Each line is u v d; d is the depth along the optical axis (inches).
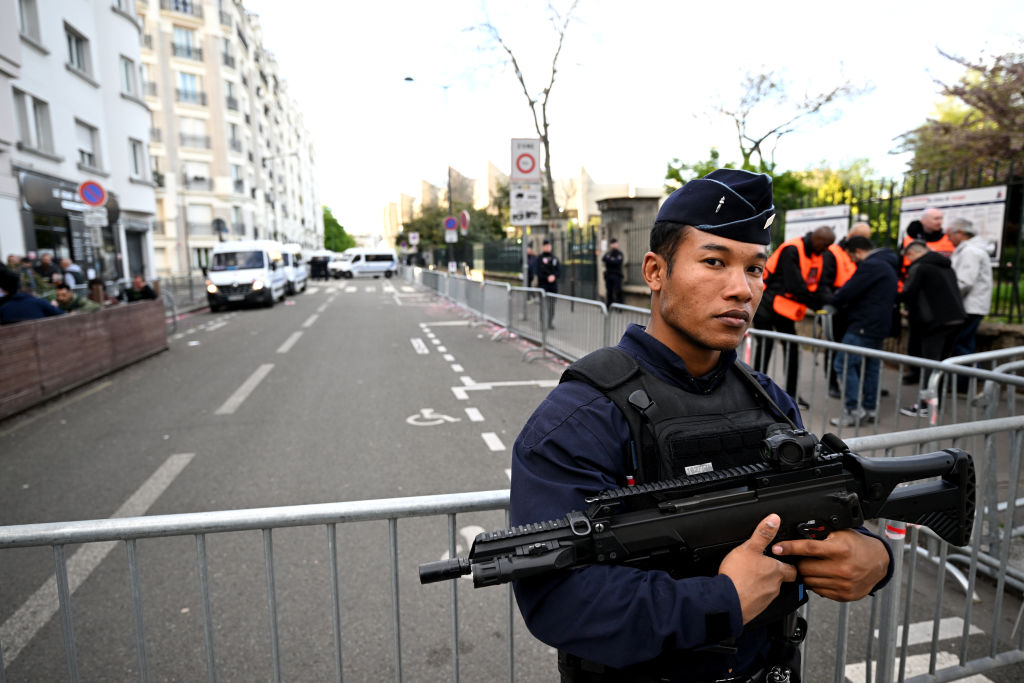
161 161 1630.2
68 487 176.7
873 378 208.7
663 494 36.2
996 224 253.8
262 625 110.0
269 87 2450.8
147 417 253.1
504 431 225.5
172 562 132.0
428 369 347.9
